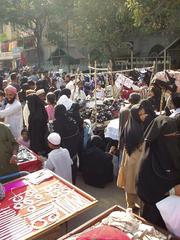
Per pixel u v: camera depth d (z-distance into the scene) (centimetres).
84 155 701
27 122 820
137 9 1650
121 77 997
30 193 453
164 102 695
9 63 4866
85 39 2597
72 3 2919
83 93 1105
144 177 396
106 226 322
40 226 380
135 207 520
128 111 593
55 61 3619
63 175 579
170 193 382
